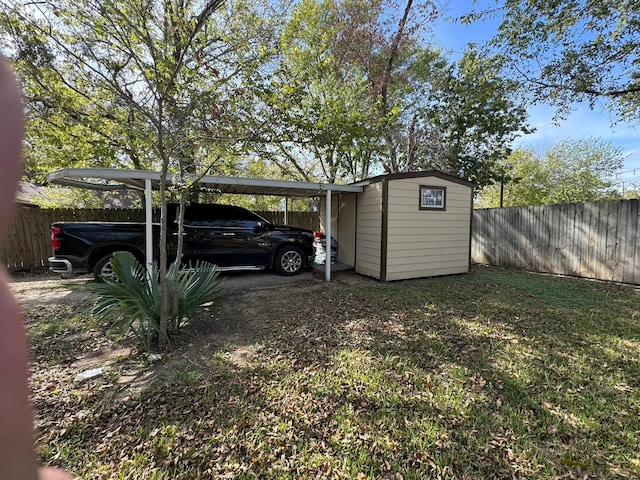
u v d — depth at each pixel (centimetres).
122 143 447
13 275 647
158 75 276
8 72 47
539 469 171
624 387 244
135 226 557
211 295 395
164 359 289
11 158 43
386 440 192
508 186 1555
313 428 201
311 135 371
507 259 810
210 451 183
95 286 309
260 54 312
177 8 265
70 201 895
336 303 459
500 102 934
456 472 170
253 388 243
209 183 515
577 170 1435
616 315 408
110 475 166
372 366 275
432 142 1081
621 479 165
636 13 552
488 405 223
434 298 487
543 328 362
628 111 687
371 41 928
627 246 599
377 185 618
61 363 282
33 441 41
